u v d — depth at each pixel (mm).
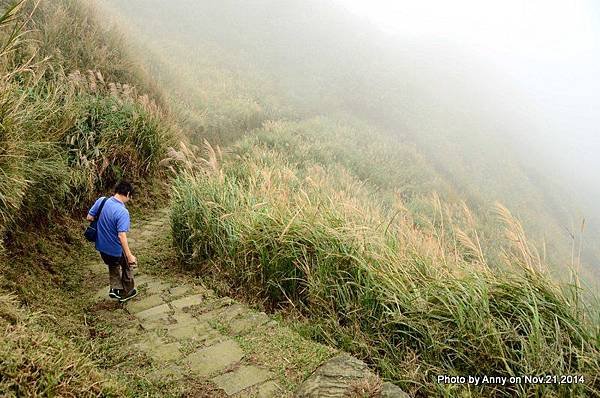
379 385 3000
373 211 5922
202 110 14336
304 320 4340
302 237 4859
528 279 3557
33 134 5379
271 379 3121
